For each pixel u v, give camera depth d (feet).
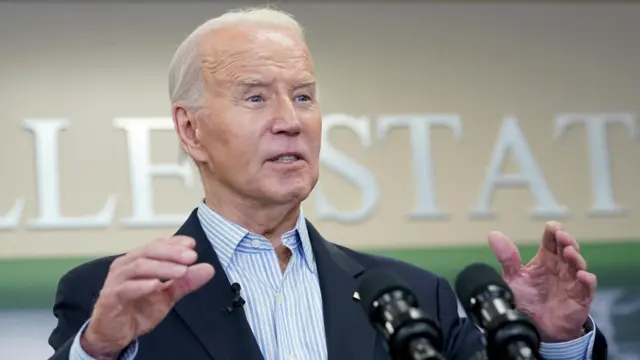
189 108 15.40
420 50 32.68
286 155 14.65
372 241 31.40
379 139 31.91
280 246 15.23
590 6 33.71
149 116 30.99
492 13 33.19
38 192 29.96
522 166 32.40
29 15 30.94
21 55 30.68
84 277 14.74
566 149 32.71
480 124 32.53
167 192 30.53
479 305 10.87
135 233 30.25
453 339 14.88
